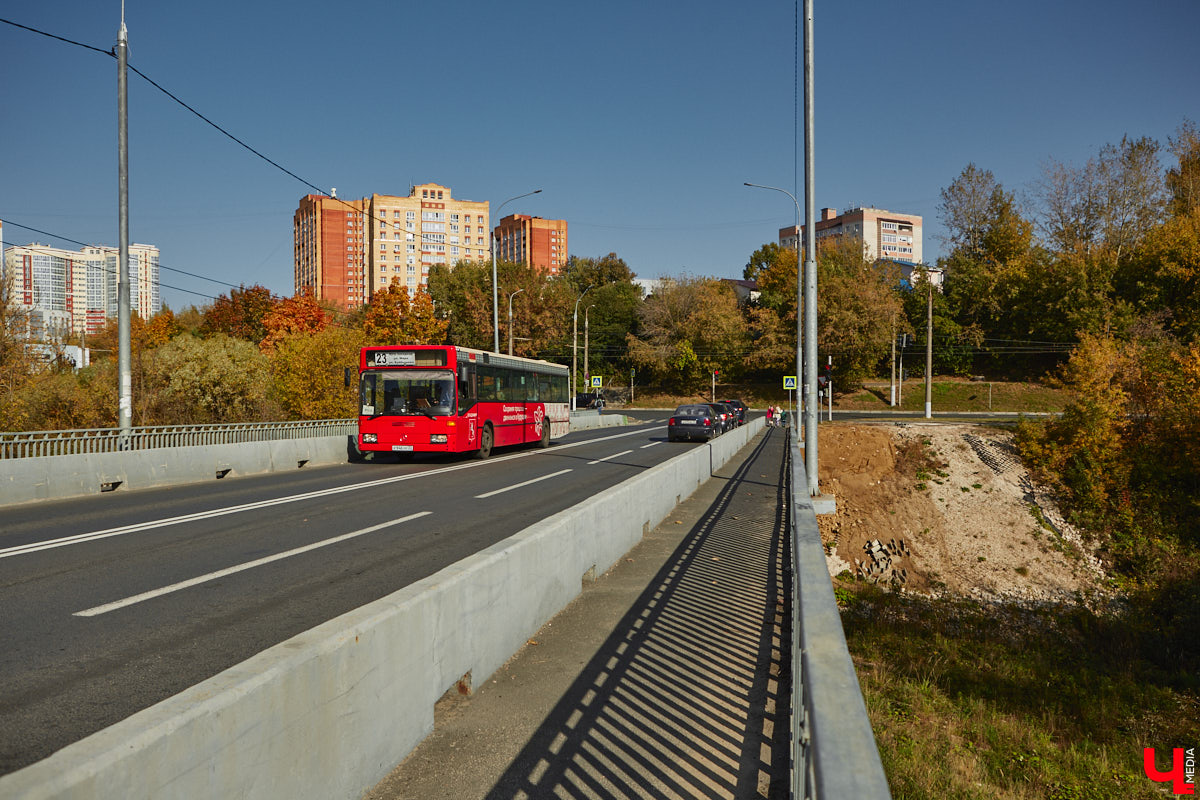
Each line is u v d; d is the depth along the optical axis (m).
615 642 6.04
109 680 4.64
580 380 79.62
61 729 3.89
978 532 26.36
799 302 26.47
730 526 11.65
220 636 5.57
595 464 20.17
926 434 33.75
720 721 4.64
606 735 4.34
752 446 30.95
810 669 2.36
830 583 3.63
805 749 2.80
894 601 20.52
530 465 19.70
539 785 3.72
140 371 26.42
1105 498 27.52
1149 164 62.16
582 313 85.00
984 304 69.62
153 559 8.27
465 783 3.71
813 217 15.96
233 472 16.89
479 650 5.00
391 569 7.86
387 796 3.56
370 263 94.81
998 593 22.83
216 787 2.59
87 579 7.34
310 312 61.16
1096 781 7.38
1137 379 29.84
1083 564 24.89
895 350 66.06
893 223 128.12
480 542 9.35
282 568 7.88
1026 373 67.19
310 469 18.67
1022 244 74.31
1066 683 13.04
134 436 15.62
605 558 8.52
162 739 2.37
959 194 77.38
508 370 23.22
